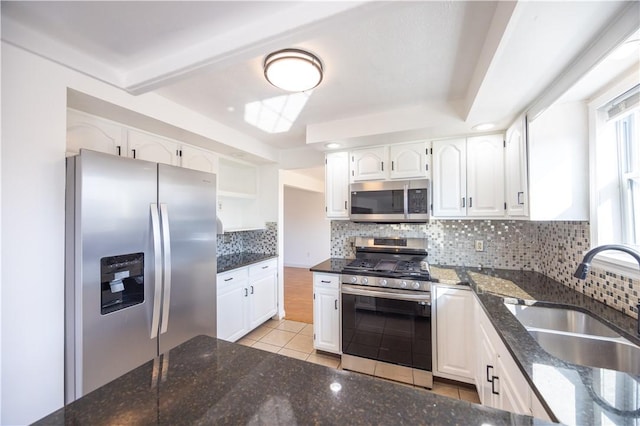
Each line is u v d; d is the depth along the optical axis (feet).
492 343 4.78
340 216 9.32
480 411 2.18
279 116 7.77
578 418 2.20
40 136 4.48
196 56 4.58
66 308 4.72
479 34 4.31
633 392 2.53
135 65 5.22
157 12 3.87
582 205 5.33
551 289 5.94
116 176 5.04
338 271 8.06
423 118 7.08
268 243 12.03
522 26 3.37
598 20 3.26
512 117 6.43
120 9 3.83
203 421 2.11
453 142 7.88
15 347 4.16
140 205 5.45
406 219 8.14
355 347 7.83
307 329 10.82
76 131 5.85
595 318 4.33
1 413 4.02
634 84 4.09
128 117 6.27
